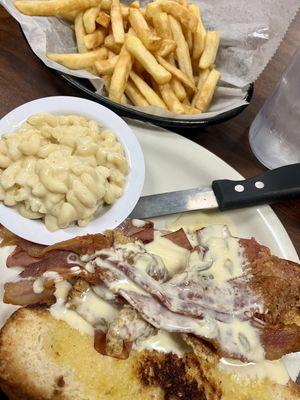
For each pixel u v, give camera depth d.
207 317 0.20
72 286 0.22
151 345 0.21
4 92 0.30
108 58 0.30
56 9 0.29
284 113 0.28
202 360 0.21
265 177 0.27
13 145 0.25
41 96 0.30
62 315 0.21
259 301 0.21
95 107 0.28
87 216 0.24
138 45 0.29
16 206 0.24
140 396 0.20
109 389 0.20
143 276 0.21
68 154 0.25
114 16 0.30
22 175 0.24
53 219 0.24
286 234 0.27
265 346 0.21
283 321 0.21
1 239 0.25
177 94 0.30
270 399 0.21
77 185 0.24
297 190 0.27
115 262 0.21
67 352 0.21
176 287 0.21
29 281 0.22
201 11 0.33
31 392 0.20
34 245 0.24
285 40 0.35
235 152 0.30
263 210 0.27
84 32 0.30
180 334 0.21
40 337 0.21
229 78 0.32
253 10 0.31
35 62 0.31
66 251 0.22
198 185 0.28
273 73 0.34
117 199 0.26
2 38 0.31
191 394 0.21
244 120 0.32
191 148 0.29
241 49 0.32
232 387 0.21
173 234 0.24
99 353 0.21
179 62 0.31
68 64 0.29
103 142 0.26
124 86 0.29
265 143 0.30
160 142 0.29
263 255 0.23
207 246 0.23
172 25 0.31
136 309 0.20
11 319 0.21
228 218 0.27
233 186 0.27
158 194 0.27
